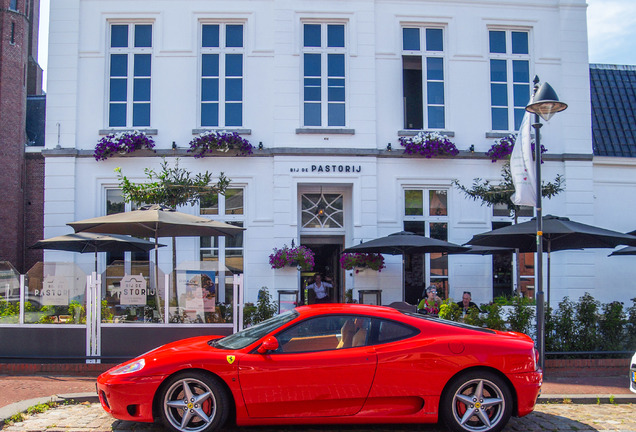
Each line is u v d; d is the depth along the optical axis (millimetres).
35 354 9484
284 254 13789
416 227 14820
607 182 15555
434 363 6105
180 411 6031
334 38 15008
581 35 15484
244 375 5992
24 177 18641
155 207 10469
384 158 14727
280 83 14617
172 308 9703
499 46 15461
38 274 9758
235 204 14547
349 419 6055
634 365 7691
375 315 6387
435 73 15242
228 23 14938
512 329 10242
